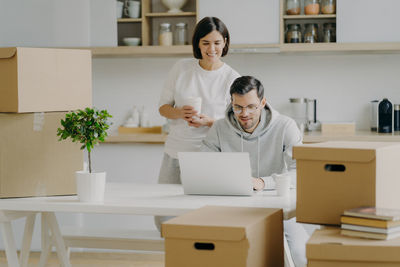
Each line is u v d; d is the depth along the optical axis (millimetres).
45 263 3111
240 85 2582
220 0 4066
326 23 4086
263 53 4309
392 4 3910
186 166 2406
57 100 2455
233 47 4062
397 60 4328
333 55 4395
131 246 3312
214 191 2420
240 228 1711
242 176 2363
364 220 1695
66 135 2287
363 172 1842
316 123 4324
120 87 4641
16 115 2379
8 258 2365
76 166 2443
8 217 2328
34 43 4219
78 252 4402
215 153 2363
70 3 4184
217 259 1750
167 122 4379
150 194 2463
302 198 1942
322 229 1835
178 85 3082
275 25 4031
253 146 2723
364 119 4383
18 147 2381
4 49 2338
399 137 3812
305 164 1933
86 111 2299
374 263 1620
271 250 1953
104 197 2387
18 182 2385
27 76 2361
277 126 2709
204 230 1746
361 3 3939
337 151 1868
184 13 4230
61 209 2240
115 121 4656
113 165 4289
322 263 1652
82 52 2547
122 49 4152
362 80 4375
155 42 4520
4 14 4219
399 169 1985
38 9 4195
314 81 4422
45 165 2410
